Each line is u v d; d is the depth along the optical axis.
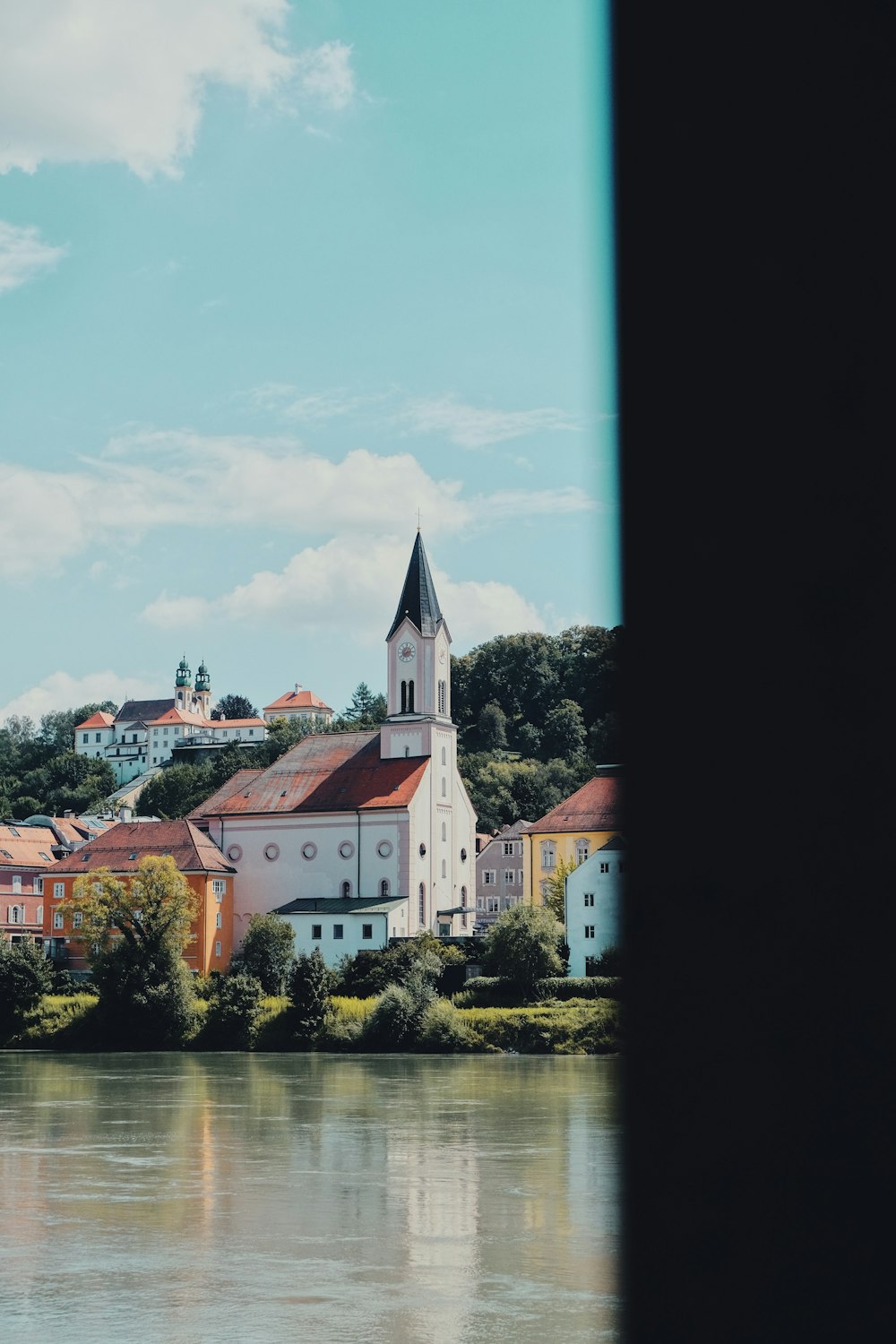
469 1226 43.94
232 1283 37.09
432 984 128.62
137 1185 52.59
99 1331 32.84
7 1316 34.06
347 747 165.00
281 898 158.00
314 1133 66.62
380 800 155.75
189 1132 68.06
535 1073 97.88
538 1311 33.88
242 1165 57.19
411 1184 51.91
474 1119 71.50
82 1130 69.19
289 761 165.88
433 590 165.00
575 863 147.75
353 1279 37.44
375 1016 122.06
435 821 159.50
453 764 164.25
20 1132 68.62
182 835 159.62
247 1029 128.50
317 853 156.88
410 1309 34.31
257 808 160.75
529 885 149.88
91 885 136.38
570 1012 118.88
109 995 131.88
